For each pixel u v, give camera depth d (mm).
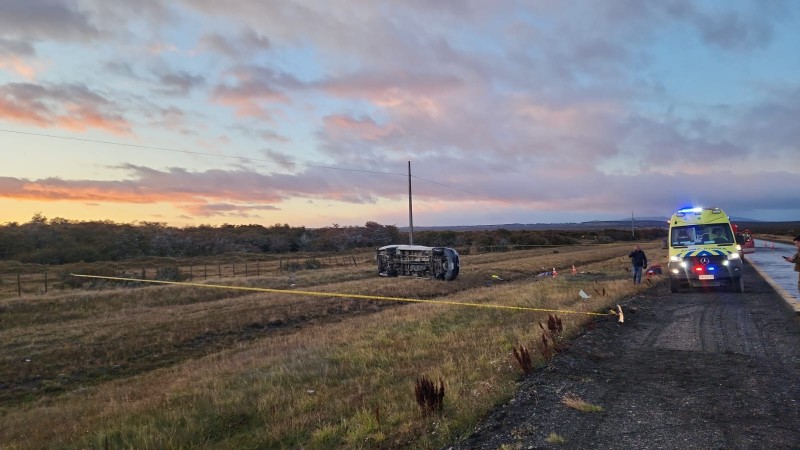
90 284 29844
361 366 9961
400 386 7789
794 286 17188
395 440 5418
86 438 7000
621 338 9953
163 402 8594
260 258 58312
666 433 5012
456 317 15641
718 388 6473
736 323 10945
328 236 83625
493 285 29406
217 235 78688
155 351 15812
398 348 11445
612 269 31750
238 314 19719
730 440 4789
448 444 5055
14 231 60688
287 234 84500
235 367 11945
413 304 21250
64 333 16703
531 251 59594
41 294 24734
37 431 8281
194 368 13289
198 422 7125
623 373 7355
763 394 6145
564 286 21812
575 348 8781
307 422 6633
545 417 5527
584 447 4723
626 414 5598
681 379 6938
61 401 11414
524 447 4750
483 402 5984
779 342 8930
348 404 7211
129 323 18125
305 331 17562
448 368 8219
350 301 22750
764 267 25734
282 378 9500
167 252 61844
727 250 16109
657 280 20375
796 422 5203
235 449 6094
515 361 7773
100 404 9789
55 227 66125
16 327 18062
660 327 10984
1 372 13289
